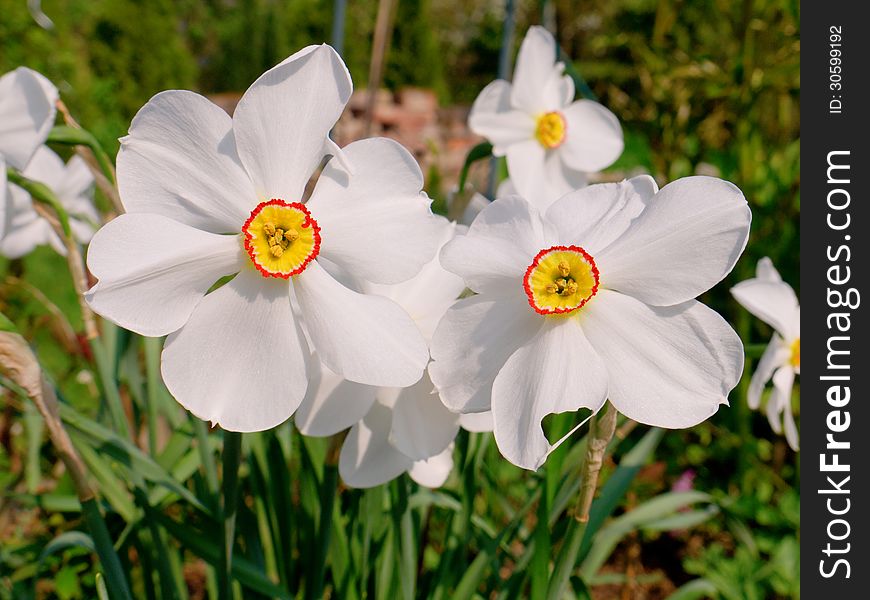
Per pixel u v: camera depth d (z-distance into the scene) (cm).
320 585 22
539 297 16
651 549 46
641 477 39
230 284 16
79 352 36
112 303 15
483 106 30
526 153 30
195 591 36
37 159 29
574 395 16
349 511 24
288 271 16
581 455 25
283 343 16
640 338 16
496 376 16
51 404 18
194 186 16
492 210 17
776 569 41
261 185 17
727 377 16
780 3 47
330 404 18
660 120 54
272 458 25
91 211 31
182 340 16
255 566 23
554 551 25
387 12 33
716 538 46
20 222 29
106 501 27
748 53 48
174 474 25
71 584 29
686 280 16
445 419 19
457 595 23
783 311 29
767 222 52
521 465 16
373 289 18
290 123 16
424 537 28
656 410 16
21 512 37
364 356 16
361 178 17
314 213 17
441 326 17
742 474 48
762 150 57
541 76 30
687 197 16
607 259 16
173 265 16
